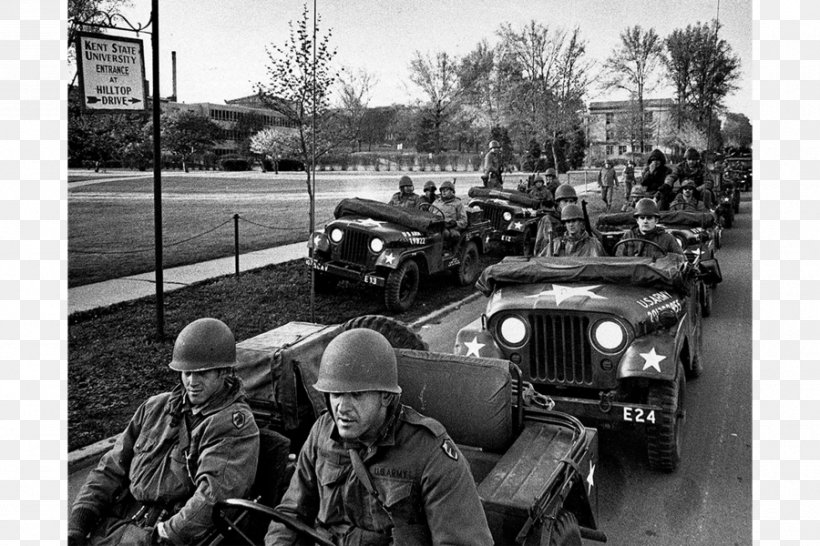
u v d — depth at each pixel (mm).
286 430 4246
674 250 7992
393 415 2691
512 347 5574
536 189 17625
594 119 37094
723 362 8438
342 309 10805
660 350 5160
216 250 15797
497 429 3936
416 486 2611
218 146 39344
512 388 4234
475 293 12680
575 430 3867
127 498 3623
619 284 5945
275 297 11422
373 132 46969
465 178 38125
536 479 3361
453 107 40500
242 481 3295
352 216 11320
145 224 18062
